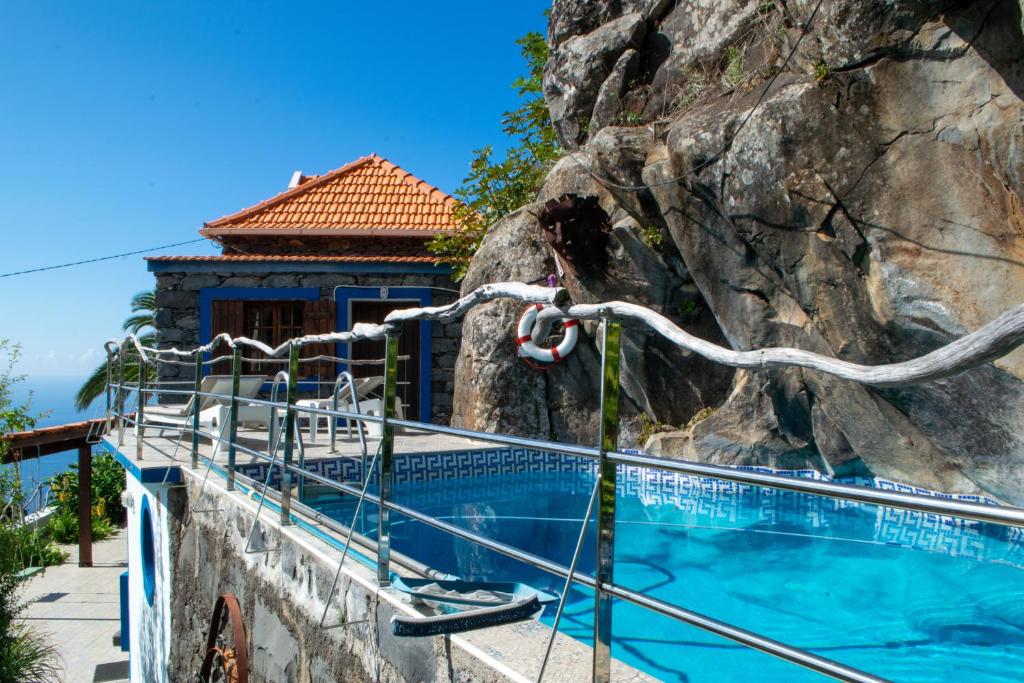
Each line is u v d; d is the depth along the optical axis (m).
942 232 6.21
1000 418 6.05
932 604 4.39
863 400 7.32
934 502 1.27
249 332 13.55
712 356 1.75
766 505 7.56
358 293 13.40
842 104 6.78
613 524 2.16
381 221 15.24
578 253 9.73
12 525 10.52
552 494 8.05
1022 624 4.00
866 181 6.65
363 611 3.29
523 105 14.05
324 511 6.67
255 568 4.67
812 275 7.28
